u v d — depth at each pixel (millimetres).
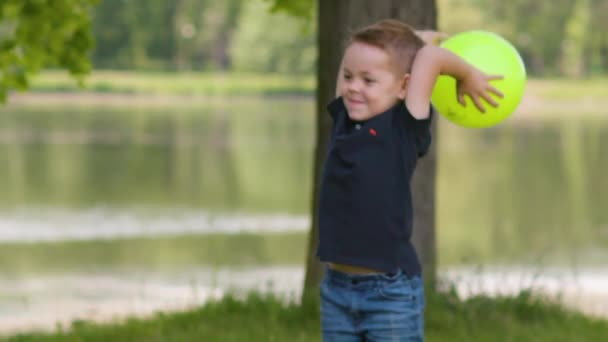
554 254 25156
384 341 6266
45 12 14914
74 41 15391
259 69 164875
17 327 16516
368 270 6262
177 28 180750
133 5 172375
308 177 42594
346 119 6367
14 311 17984
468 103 6602
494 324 12508
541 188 39531
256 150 55062
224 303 13547
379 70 6117
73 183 39250
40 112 86250
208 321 12750
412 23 12312
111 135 63312
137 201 34375
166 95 124688
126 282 20891
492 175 44062
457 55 6383
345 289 6332
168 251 24891
